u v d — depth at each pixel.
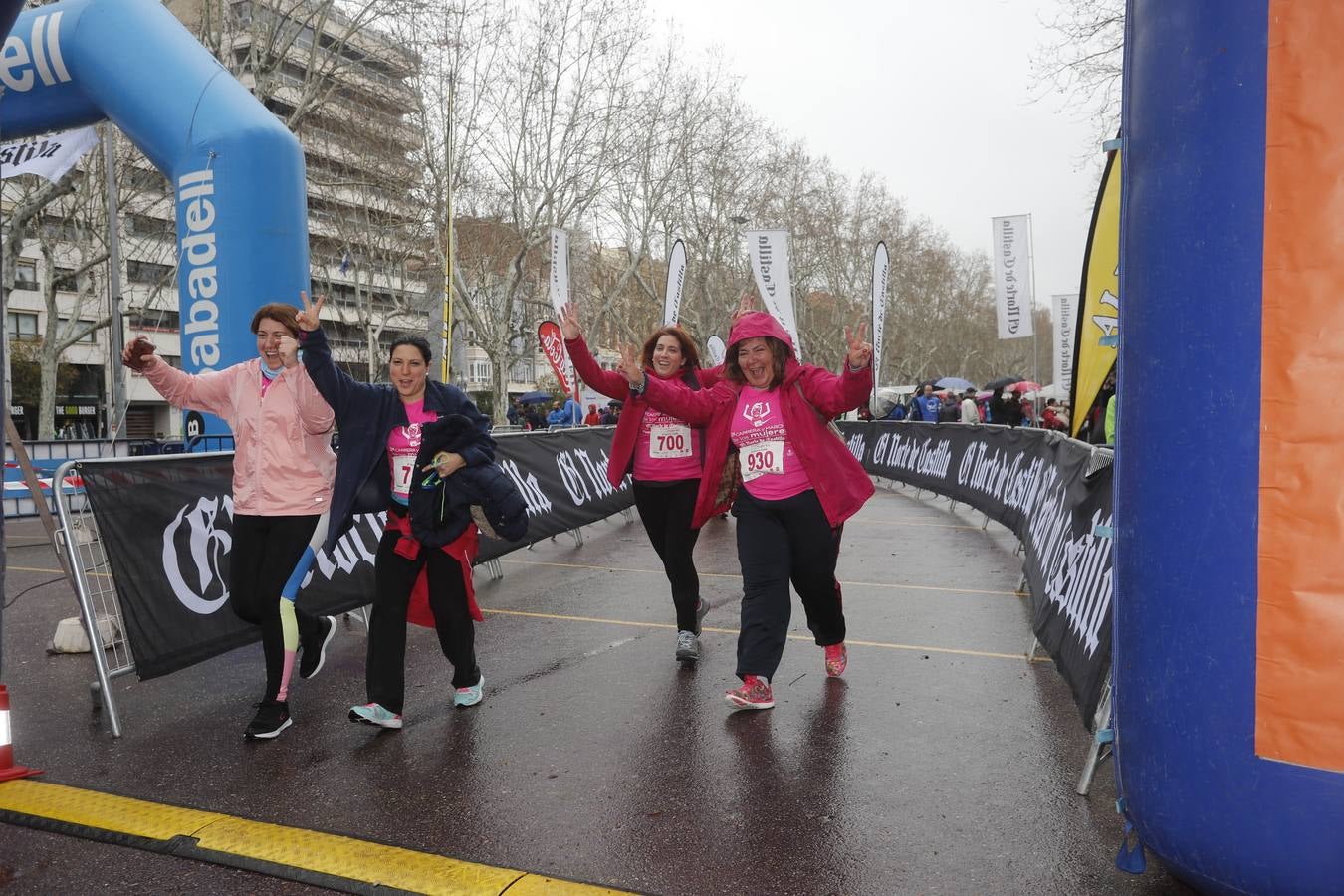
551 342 17.83
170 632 4.63
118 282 22.25
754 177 40.12
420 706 4.53
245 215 7.05
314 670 4.82
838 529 4.52
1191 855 2.34
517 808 3.33
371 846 3.05
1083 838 3.06
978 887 2.75
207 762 3.84
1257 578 2.19
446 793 3.48
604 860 2.94
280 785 3.57
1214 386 2.24
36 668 5.29
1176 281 2.30
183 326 7.30
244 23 21.83
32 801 3.43
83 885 2.85
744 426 4.47
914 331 64.25
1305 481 2.13
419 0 23.47
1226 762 2.23
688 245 38.94
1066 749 3.87
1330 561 2.11
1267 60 2.15
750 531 4.44
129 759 3.88
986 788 3.47
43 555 9.90
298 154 7.38
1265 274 2.17
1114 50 17.05
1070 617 4.41
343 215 27.81
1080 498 4.91
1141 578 2.42
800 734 4.06
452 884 2.80
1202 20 2.25
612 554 9.42
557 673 5.07
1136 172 2.46
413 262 33.00
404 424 4.17
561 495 9.62
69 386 45.50
